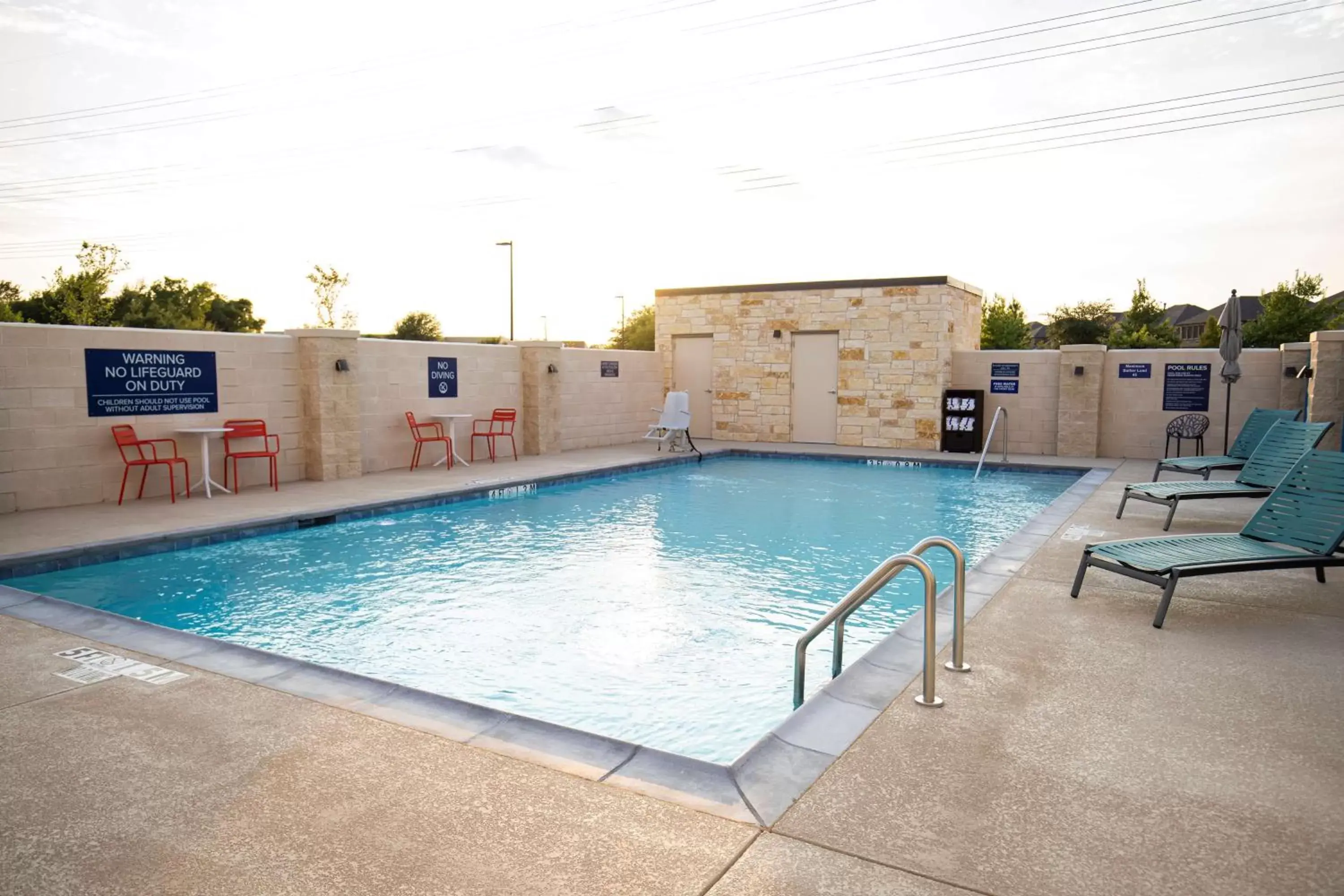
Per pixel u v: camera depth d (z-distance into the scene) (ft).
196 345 28.84
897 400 48.80
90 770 8.09
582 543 24.20
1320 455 14.94
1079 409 44.01
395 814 7.20
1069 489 30.91
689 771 8.10
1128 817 7.13
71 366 25.58
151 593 18.24
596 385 49.37
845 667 13.69
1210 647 12.14
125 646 12.20
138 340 27.17
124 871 6.28
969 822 7.05
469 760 8.36
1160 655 11.75
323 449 32.35
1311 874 6.22
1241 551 14.42
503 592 18.76
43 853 6.54
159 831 6.90
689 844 6.70
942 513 29.35
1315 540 14.30
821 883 6.10
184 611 17.03
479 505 30.32
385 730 9.12
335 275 123.65
